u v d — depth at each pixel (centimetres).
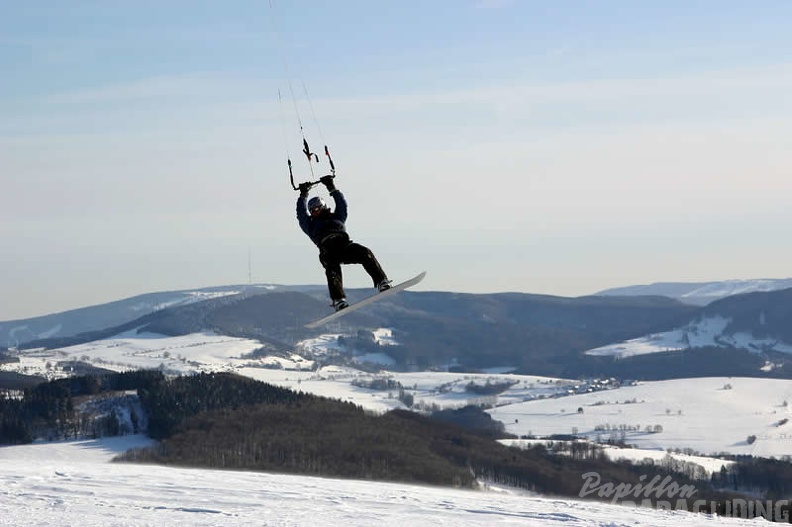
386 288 1535
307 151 1580
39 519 1585
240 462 8862
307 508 1888
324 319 1532
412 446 9612
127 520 1603
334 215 1578
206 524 1612
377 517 1812
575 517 1914
